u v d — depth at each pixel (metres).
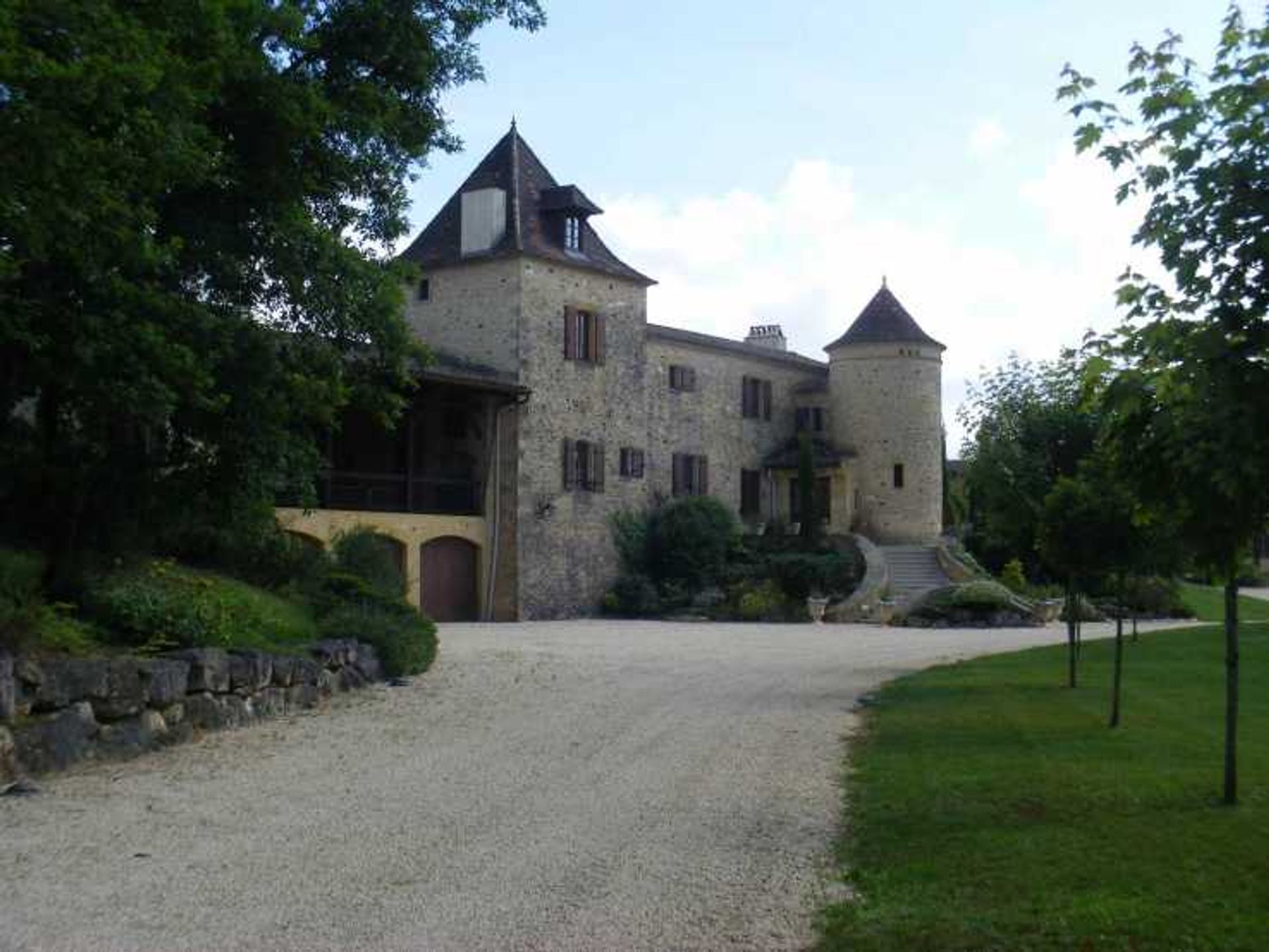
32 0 8.80
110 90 9.31
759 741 11.48
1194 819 7.56
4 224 9.45
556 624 30.27
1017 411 20.30
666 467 37.09
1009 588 35.34
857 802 8.58
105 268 11.62
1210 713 12.80
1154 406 6.49
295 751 10.98
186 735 11.45
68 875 6.79
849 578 34.81
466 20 15.16
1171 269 6.11
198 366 12.07
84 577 12.95
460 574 31.16
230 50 11.53
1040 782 8.83
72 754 9.98
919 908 5.97
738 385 40.53
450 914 6.12
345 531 25.95
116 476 13.90
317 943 5.66
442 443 32.34
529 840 7.65
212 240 13.27
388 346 14.98
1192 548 7.43
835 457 40.91
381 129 14.39
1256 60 6.12
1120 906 5.82
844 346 42.00
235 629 13.78
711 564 35.34
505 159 34.25
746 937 5.74
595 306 34.44
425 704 14.16
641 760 10.48
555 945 5.66
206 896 6.41
